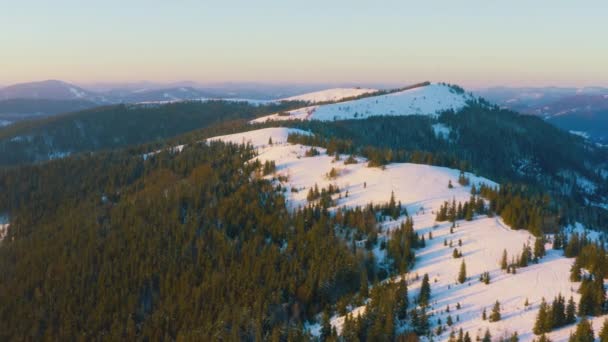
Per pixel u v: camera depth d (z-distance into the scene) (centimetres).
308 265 13000
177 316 12275
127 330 12131
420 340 9081
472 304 9894
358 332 9619
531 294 9850
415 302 10344
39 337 12912
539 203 15712
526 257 11112
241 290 12356
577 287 9894
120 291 13850
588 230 15062
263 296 11850
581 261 10712
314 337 10131
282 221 15388
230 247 14462
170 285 13625
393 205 15600
